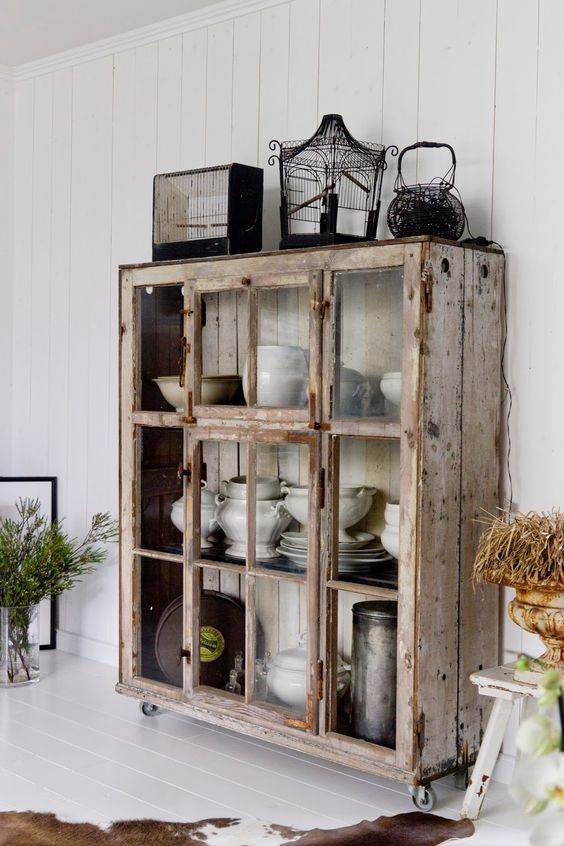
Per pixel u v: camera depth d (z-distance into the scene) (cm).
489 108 281
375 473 257
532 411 271
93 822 244
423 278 245
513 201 276
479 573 242
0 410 441
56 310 424
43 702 347
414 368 246
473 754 268
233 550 292
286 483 276
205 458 299
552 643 235
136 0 350
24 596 362
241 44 349
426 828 242
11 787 266
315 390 266
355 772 284
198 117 365
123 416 324
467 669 265
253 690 287
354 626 264
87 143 409
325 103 324
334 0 320
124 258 394
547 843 92
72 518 418
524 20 273
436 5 293
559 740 93
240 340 288
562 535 229
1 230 440
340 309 262
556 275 267
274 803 259
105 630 404
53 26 379
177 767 285
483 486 269
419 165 298
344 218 311
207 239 306
